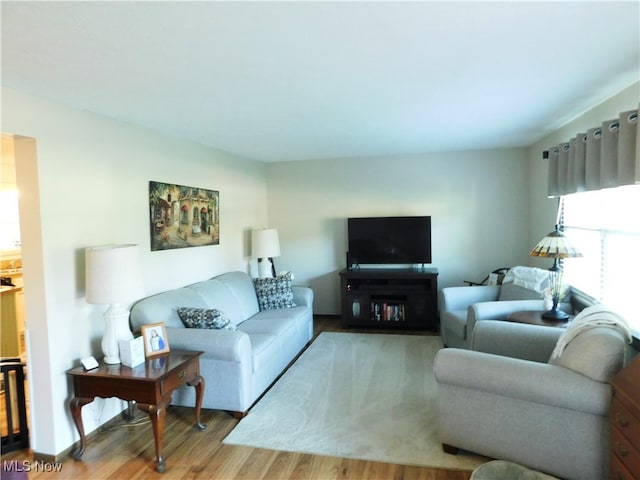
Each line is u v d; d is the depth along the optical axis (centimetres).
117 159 303
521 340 271
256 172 551
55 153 250
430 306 497
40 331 243
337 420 277
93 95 246
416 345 439
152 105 272
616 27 174
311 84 241
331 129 366
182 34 171
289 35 175
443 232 529
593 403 187
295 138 403
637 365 169
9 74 209
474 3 151
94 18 155
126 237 310
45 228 241
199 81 229
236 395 282
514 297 396
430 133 396
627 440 165
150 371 235
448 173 522
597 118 299
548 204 427
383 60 206
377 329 511
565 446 199
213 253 436
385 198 542
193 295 353
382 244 532
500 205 510
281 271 576
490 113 321
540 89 260
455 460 229
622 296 276
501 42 187
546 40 186
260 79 230
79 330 263
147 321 291
